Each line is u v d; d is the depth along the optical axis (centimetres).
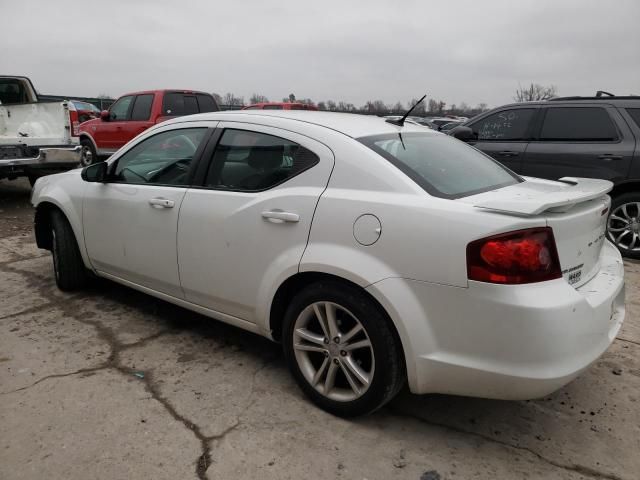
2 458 231
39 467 226
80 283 429
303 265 257
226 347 342
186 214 312
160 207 328
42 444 240
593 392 295
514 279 209
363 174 251
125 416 263
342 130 275
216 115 324
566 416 272
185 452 237
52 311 395
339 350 257
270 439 248
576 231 232
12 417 260
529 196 235
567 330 211
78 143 852
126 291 439
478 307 214
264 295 278
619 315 267
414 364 231
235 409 271
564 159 571
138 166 358
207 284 309
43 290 439
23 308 400
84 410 267
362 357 260
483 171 302
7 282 458
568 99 585
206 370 311
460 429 260
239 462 232
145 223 339
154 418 262
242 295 292
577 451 245
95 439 245
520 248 208
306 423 261
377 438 251
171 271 329
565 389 298
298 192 266
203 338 355
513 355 211
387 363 239
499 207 215
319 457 236
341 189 254
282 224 267
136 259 352
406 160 262
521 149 600
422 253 224
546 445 249
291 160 277
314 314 268
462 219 218
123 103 1129
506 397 219
